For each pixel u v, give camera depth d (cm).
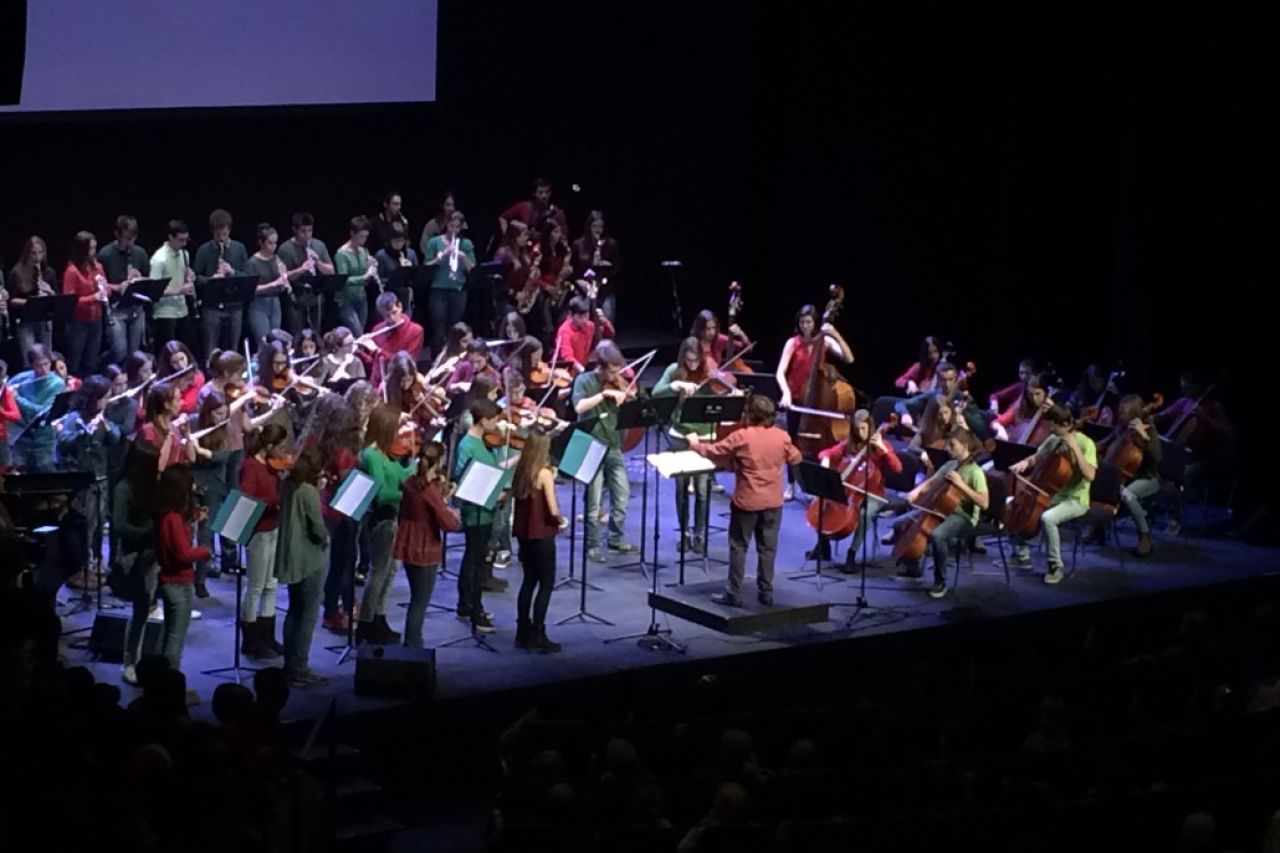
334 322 2027
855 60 2195
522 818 1007
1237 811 961
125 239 1836
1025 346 2177
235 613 1396
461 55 2283
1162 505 1812
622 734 1099
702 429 1582
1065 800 1026
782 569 1581
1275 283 1917
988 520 1558
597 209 2328
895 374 2233
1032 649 1393
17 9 1467
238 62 2116
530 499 1331
